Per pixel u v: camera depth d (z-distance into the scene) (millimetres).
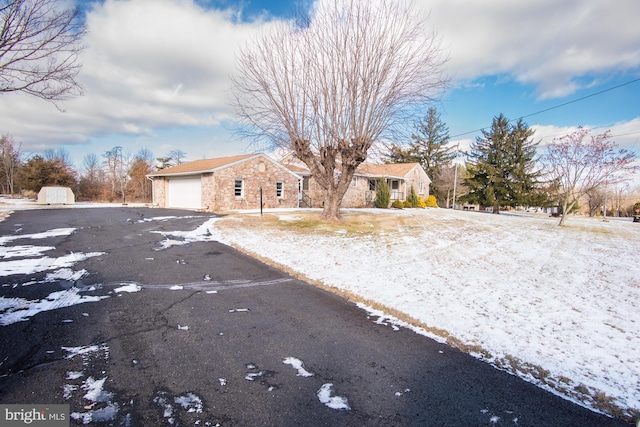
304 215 15578
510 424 2258
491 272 6531
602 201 41312
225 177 18562
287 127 12625
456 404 2467
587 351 3361
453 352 3289
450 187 40688
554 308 4590
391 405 2434
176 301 4496
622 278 6332
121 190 39188
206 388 2570
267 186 20875
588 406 2486
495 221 18016
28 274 5461
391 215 18359
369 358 3125
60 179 34812
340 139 12375
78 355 3002
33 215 14422
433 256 7875
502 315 4277
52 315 3873
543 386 2736
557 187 20062
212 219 13617
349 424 2211
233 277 5742
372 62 11820
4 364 2809
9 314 3869
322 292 5078
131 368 2818
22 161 38250
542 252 8953
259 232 10555
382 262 7090
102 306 4215
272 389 2586
